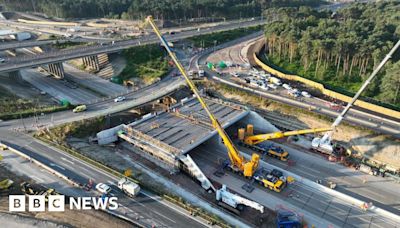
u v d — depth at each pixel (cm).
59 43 18500
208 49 17412
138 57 16300
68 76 16425
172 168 8619
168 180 8106
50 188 7081
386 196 7694
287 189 7919
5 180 7188
